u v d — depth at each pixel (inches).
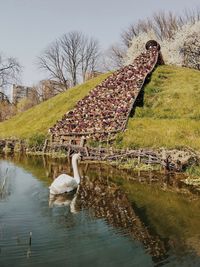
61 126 1293.1
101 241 385.4
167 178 740.0
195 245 381.4
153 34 3036.4
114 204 533.0
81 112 1363.2
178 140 968.9
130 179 730.2
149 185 674.2
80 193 593.9
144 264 337.4
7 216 458.6
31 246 368.8
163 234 412.5
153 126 1110.4
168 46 2495.1
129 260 344.8
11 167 885.2
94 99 1432.1
